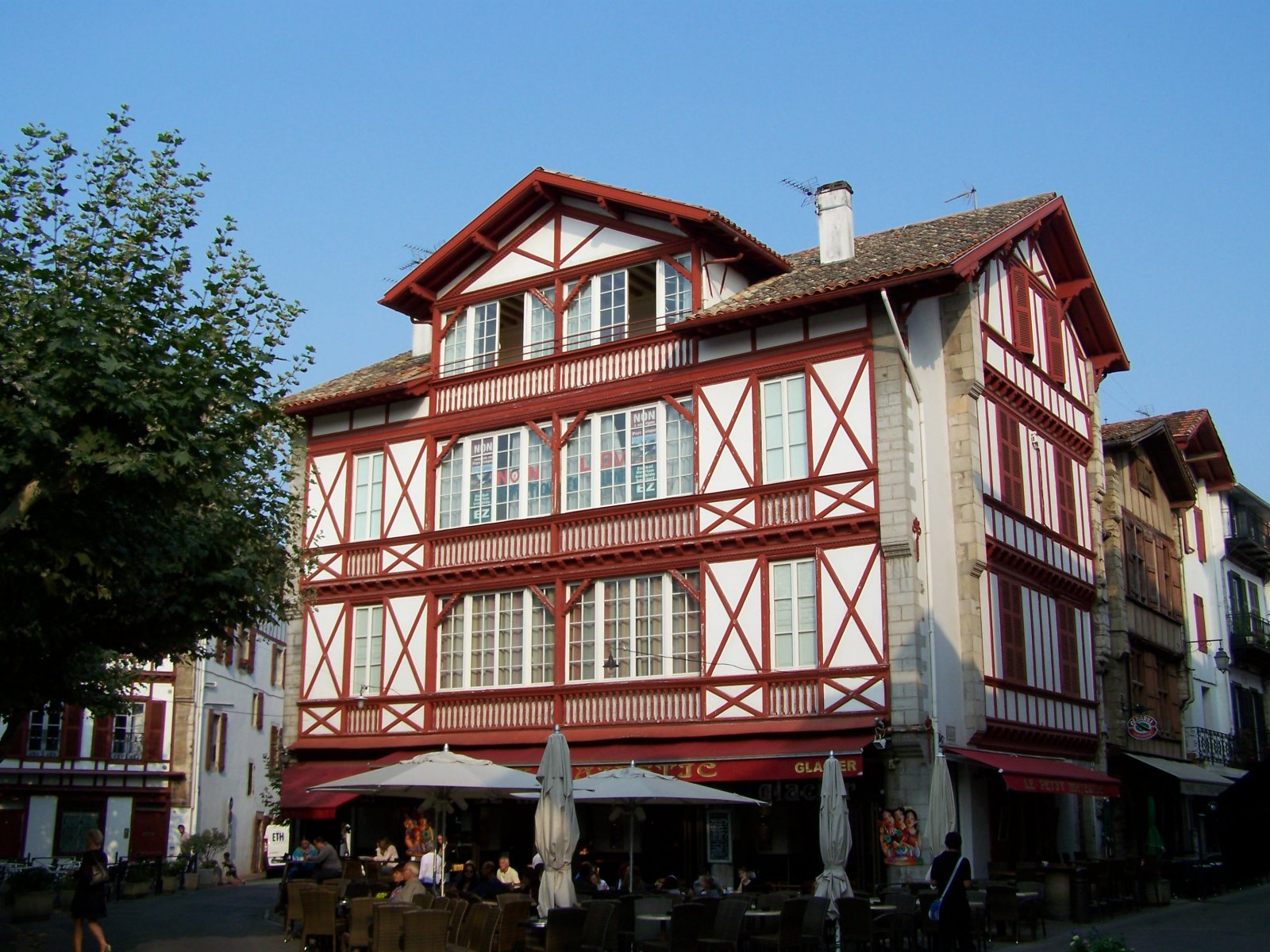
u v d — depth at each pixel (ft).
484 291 88.28
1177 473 111.96
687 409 77.97
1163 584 107.76
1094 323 94.94
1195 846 111.14
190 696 126.00
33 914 78.59
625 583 78.43
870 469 70.95
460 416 87.20
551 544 81.25
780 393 75.20
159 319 49.16
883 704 68.23
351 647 88.74
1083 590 87.97
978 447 75.15
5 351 45.44
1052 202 85.97
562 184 84.07
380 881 61.41
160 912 80.59
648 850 76.43
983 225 80.18
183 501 51.13
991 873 71.46
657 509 77.61
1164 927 64.85
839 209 83.30
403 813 87.04
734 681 72.79
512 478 84.48
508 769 63.87
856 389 72.43
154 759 123.44
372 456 91.50
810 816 71.87
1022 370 82.74
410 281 90.33
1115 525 96.84
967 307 75.77
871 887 68.08
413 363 94.07
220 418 50.88
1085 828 87.45
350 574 89.66
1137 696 98.32
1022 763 72.23
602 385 81.51
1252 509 132.26
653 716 75.36
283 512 63.67
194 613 53.47
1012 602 77.51
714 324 76.18
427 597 85.76
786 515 73.20
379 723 86.12
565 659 79.30
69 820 118.62
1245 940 58.08
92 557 46.78
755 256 82.38
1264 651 123.95
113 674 78.69
